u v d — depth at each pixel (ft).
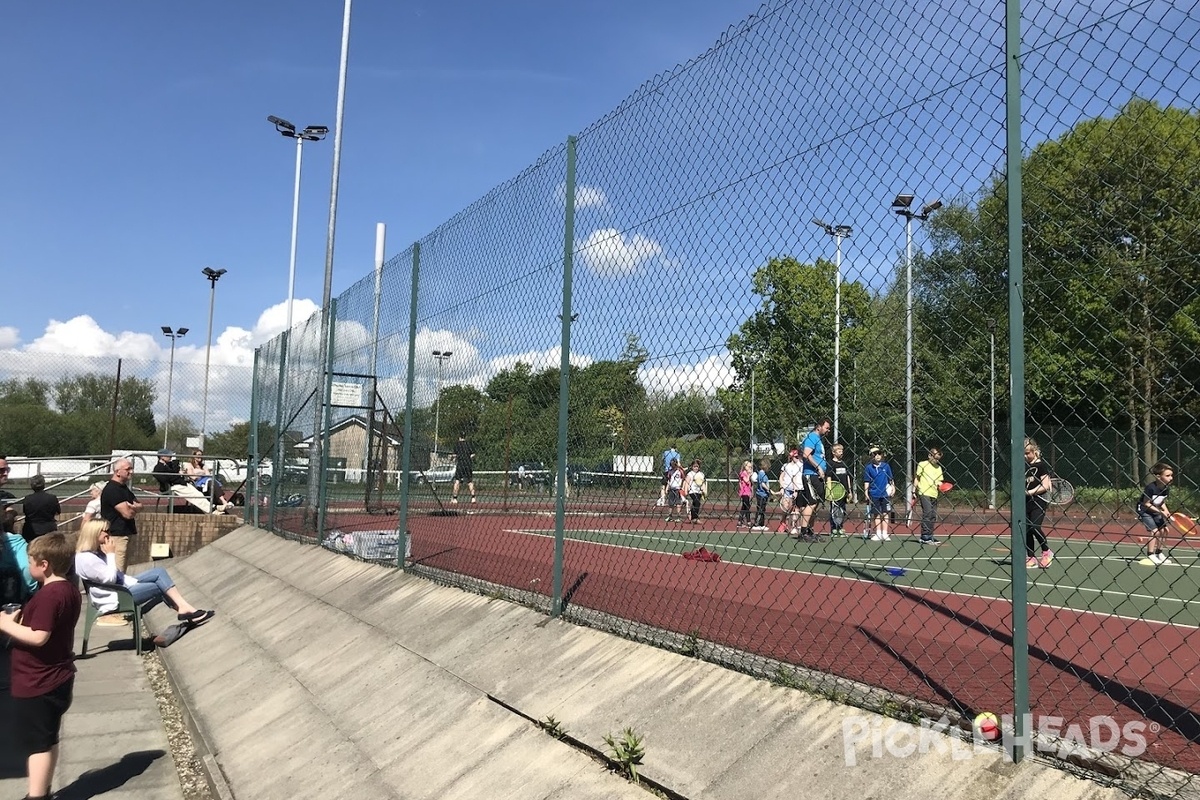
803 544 17.90
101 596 32.40
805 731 11.84
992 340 11.10
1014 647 10.26
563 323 19.99
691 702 13.75
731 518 20.08
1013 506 10.40
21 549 29.86
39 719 17.34
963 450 11.80
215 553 49.67
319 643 24.91
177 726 23.89
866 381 12.72
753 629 17.20
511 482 22.59
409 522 28.96
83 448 83.56
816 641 16.17
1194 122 9.25
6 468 37.68
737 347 14.75
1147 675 13.60
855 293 12.76
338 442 38.09
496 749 14.97
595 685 15.61
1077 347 10.38
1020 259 10.55
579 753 13.76
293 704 21.26
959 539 12.17
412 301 30.01
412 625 22.66
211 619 34.09
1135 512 12.47
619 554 22.09
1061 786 9.37
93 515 40.55
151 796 18.98
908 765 10.53
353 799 15.55
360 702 19.52
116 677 29.53
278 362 49.93
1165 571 31.37
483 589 22.47
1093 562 33.45
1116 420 10.06
